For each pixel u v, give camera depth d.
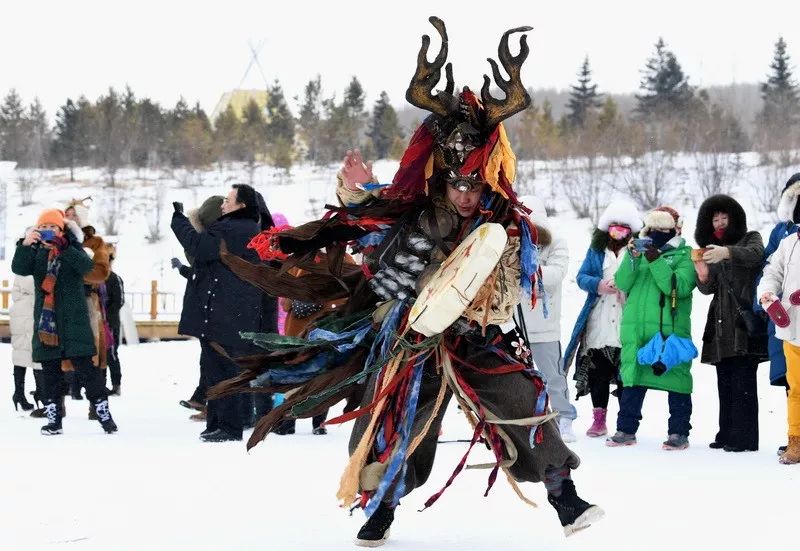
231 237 8.57
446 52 4.75
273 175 53.22
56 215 8.98
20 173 53.66
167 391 12.95
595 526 5.39
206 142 57.94
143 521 5.46
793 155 44.00
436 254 4.80
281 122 63.53
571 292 23.81
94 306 9.84
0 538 5.09
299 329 8.89
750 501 6.04
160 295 28.36
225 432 8.59
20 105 70.00
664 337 8.27
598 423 9.14
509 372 4.75
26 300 10.90
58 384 9.06
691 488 6.44
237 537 5.12
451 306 4.57
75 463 7.32
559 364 8.66
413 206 4.83
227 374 8.66
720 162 43.66
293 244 4.97
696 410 10.54
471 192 4.74
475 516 5.64
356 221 4.86
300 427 9.77
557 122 70.19
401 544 5.02
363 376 4.81
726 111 62.19
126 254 38.12
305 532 5.24
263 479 6.68
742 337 7.97
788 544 5.03
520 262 4.79
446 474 6.90
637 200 39.56
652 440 8.80
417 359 4.76
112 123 60.91
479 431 4.67
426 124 4.77
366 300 5.04
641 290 8.43
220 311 8.56
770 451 8.11
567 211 38.94
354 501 4.75
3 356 17.19
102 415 9.09
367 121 70.19
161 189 47.66
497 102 4.69
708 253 7.94
